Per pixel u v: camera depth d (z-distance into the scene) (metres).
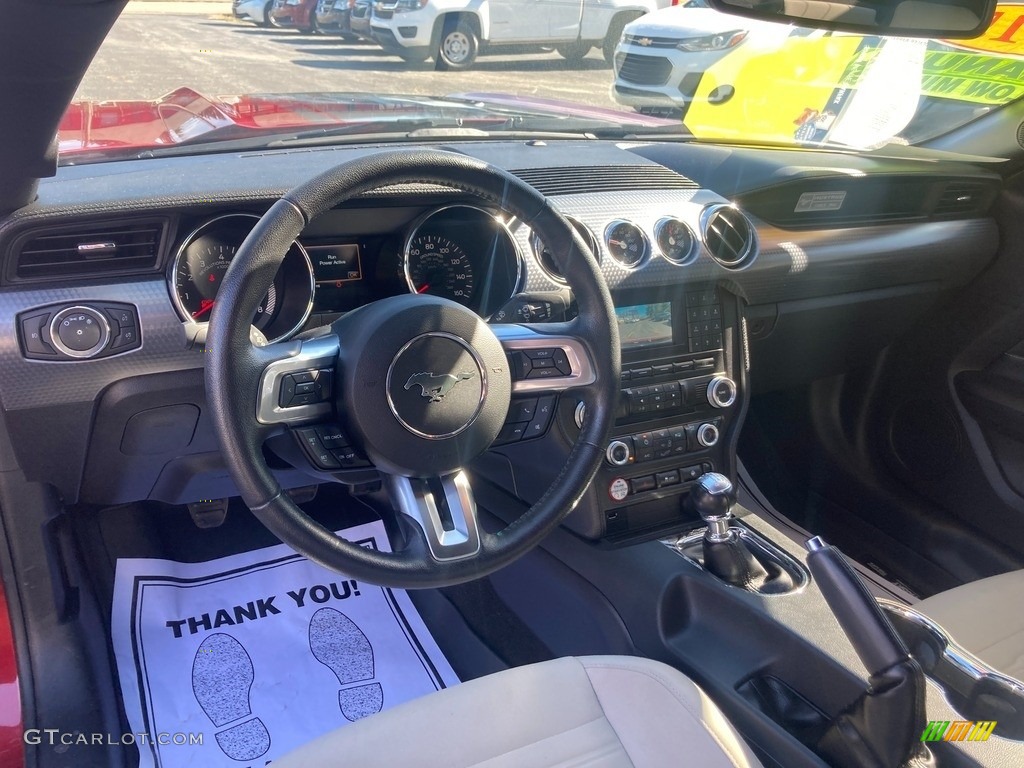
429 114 2.09
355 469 1.33
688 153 2.26
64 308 1.46
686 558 1.73
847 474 2.65
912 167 2.24
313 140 1.94
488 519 2.09
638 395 1.77
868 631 1.25
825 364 2.48
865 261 2.21
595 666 1.36
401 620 2.08
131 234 1.48
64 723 1.61
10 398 1.50
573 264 1.40
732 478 1.92
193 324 1.52
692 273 1.82
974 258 2.34
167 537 2.15
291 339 1.33
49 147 1.29
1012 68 2.42
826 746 1.37
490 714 1.27
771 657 1.56
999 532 2.34
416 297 1.29
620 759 1.22
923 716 1.24
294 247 1.55
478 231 1.68
